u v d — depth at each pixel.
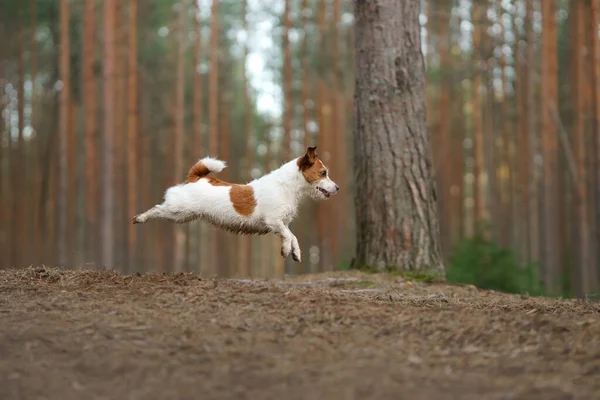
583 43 18.22
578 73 17.98
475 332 5.05
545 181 17.89
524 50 21.06
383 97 8.95
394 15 9.02
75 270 6.97
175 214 7.01
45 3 23.06
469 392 3.92
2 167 25.84
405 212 8.80
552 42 17.53
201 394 3.98
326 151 23.41
